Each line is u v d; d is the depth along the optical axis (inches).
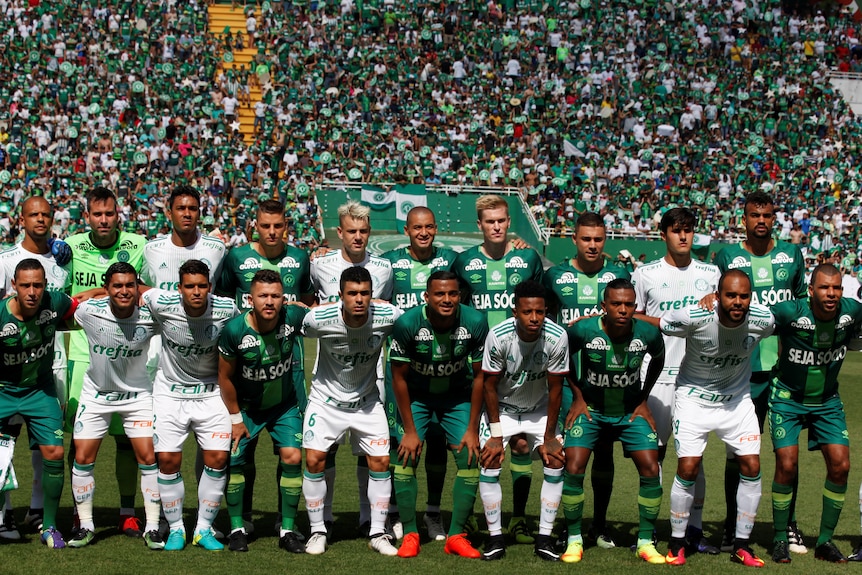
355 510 331.9
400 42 1425.9
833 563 276.1
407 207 1170.0
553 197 1206.3
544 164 1249.4
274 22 1446.9
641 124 1343.5
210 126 1252.5
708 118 1370.6
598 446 296.0
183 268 273.1
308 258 321.7
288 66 1369.3
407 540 279.4
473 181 1221.7
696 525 292.2
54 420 283.4
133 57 1327.5
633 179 1254.9
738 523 279.0
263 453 418.6
